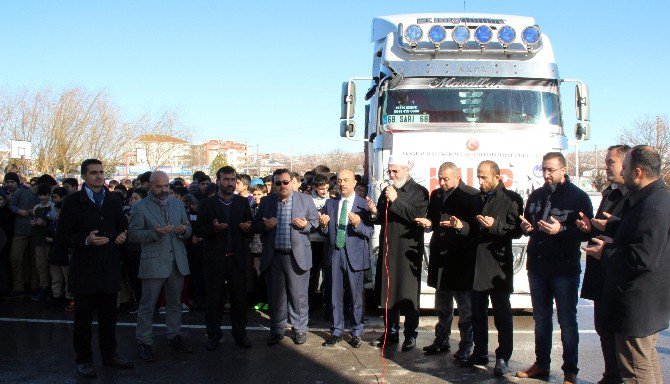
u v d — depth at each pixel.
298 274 7.43
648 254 4.15
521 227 5.97
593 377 6.08
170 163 54.03
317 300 10.28
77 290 6.12
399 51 9.15
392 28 9.86
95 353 7.03
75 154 38.19
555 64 9.10
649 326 4.22
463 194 6.64
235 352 7.06
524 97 8.90
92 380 6.00
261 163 93.06
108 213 6.28
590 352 7.05
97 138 38.91
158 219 6.76
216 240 7.16
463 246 6.53
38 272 10.36
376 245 8.80
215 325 7.15
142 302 6.73
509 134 8.52
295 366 6.49
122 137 40.97
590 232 5.44
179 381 5.98
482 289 6.12
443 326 6.96
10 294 10.51
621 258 4.36
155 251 6.74
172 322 7.03
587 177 41.09
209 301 7.16
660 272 4.21
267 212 7.48
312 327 8.48
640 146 4.37
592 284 5.59
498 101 8.84
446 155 8.46
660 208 4.17
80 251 6.16
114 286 6.29
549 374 6.13
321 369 6.38
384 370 6.34
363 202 7.46
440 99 8.84
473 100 8.84
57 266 9.60
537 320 5.98
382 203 7.19
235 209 7.32
